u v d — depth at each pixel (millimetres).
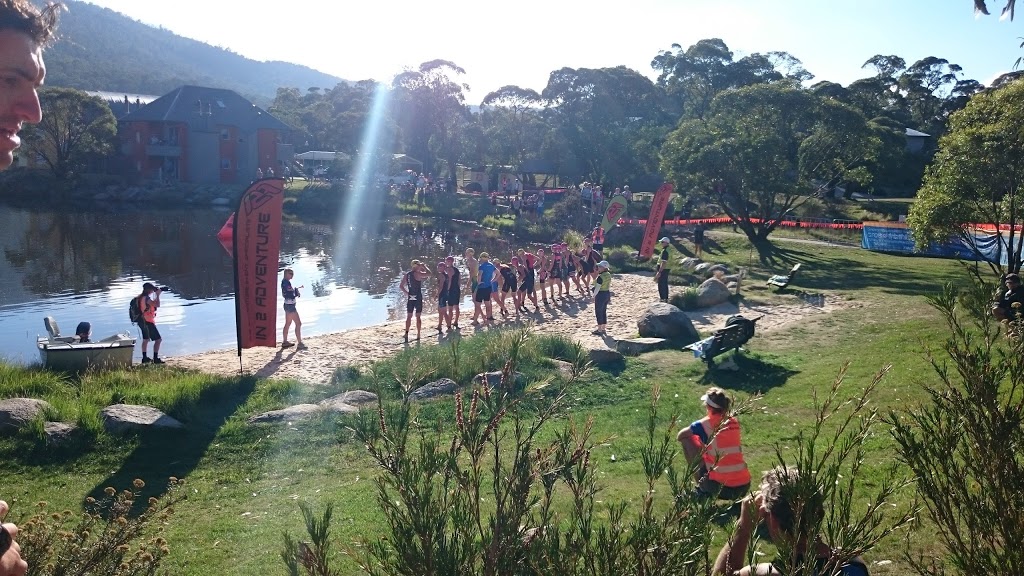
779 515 3371
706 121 39375
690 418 11297
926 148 67688
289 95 124438
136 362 17406
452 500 2678
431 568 2490
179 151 73875
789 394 11953
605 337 18547
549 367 13523
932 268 29062
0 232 44438
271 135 78000
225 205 66188
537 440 6473
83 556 3195
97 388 12750
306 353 17906
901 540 5816
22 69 1581
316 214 59469
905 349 13820
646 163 63062
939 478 3252
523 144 71188
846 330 17125
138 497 8883
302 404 12070
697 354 14711
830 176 39000
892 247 34281
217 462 10039
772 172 35125
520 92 71000
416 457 2787
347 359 17172
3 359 15836
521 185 61188
